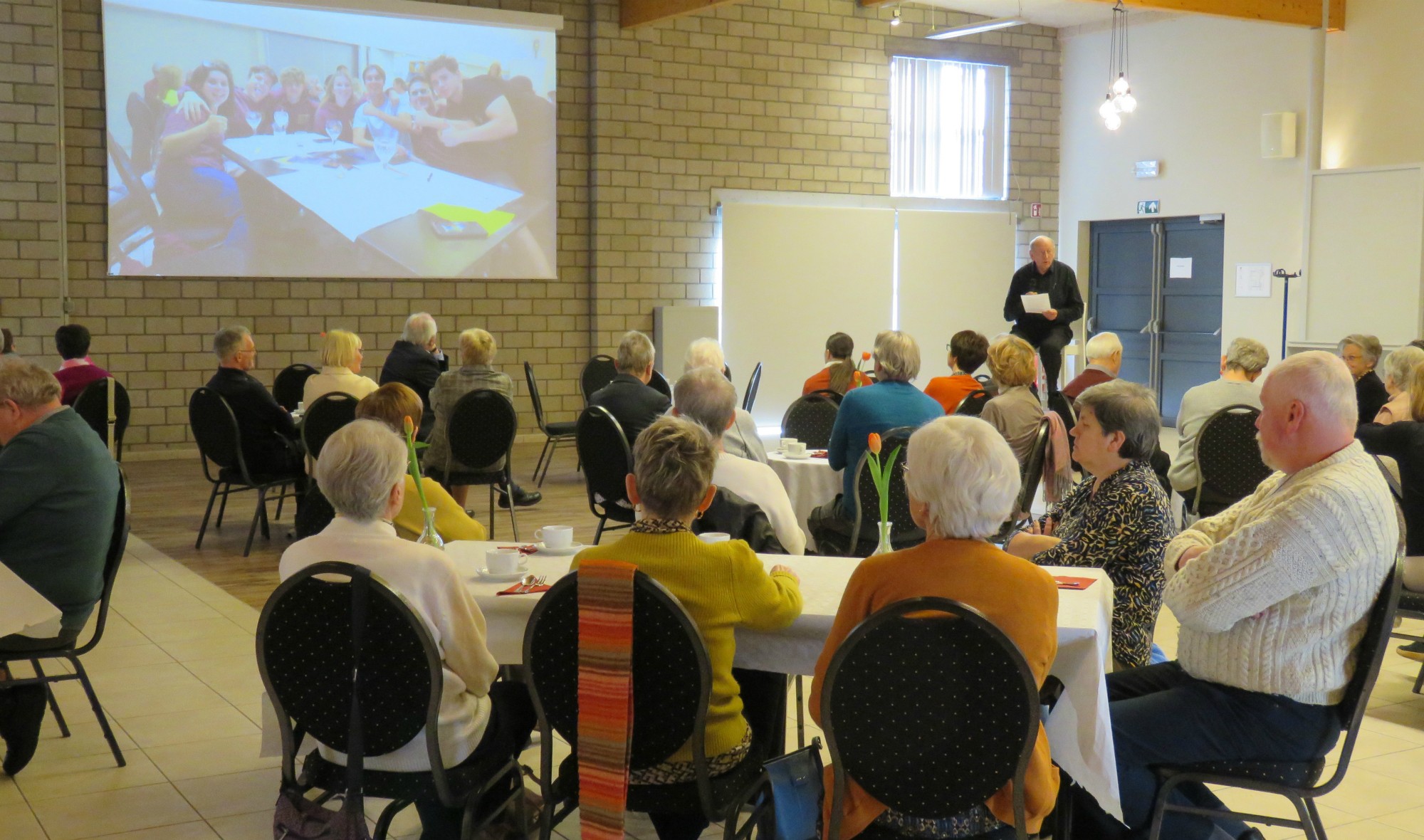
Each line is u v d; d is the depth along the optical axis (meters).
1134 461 2.73
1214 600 2.15
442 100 9.48
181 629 4.57
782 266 10.85
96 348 8.59
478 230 9.72
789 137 10.91
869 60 11.18
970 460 1.95
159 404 8.84
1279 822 2.22
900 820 1.97
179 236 8.74
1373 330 9.09
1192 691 2.28
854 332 11.26
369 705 2.12
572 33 9.99
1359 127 9.39
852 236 11.14
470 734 2.28
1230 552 2.15
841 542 4.27
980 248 11.74
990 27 10.29
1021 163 11.92
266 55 8.88
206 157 8.77
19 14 8.07
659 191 10.41
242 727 3.54
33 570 3.04
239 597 5.05
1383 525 2.11
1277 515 2.13
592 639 2.03
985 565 1.94
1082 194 11.85
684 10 9.31
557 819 2.23
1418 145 9.01
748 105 10.71
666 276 10.52
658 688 2.07
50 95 8.20
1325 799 3.02
